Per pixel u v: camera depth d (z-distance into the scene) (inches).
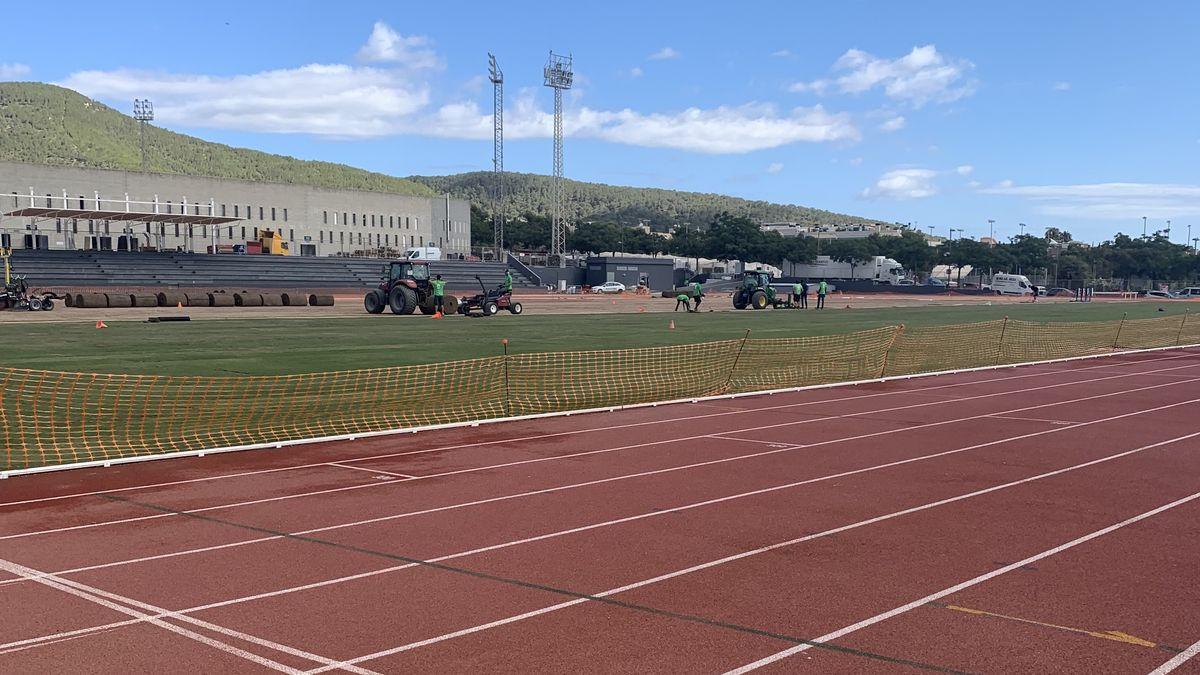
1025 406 698.8
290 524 344.8
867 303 2856.8
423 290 1604.3
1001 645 229.1
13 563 293.4
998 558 304.0
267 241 3137.3
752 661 218.5
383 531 335.3
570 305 2283.5
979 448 516.4
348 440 528.7
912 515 362.6
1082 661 219.5
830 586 274.8
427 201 4215.1
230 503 377.4
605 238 5088.6
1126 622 245.6
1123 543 322.7
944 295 3772.1
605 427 585.6
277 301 1945.1
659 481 424.5
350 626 240.1
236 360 824.3
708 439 542.3
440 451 498.9
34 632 234.7
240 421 566.3
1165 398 751.1
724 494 398.0
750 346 1075.9
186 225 3181.6
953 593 268.8
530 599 261.9
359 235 3880.4
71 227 2913.4
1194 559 303.7
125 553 305.7
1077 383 859.4
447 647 226.2
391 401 652.1
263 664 215.3
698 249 4972.9
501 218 4370.1
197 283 2596.0
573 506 374.9
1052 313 2209.6
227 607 253.9
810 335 1290.6
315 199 3690.9
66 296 1727.4
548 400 689.0
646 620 245.8
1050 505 379.9
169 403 613.0
